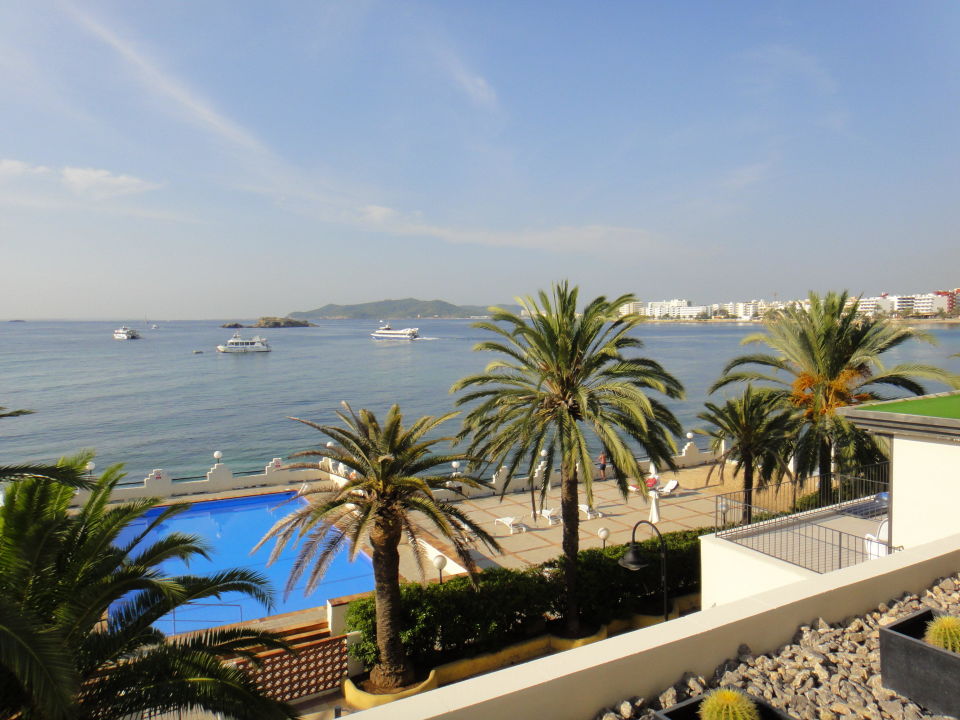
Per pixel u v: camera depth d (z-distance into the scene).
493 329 15.58
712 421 21.08
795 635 5.18
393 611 12.30
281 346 194.88
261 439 53.12
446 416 13.59
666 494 25.78
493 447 15.11
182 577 8.96
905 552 6.48
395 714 3.23
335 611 13.67
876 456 18.66
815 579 5.70
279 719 8.09
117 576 7.81
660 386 14.89
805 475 19.66
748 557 10.65
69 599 7.71
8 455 47.84
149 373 108.25
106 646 8.00
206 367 119.94
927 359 110.69
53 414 65.62
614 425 14.89
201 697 7.62
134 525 23.77
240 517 24.89
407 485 12.12
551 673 3.75
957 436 9.66
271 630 14.19
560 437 14.33
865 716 4.25
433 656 13.56
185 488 26.41
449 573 17.77
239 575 9.10
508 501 25.02
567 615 14.59
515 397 15.19
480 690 3.50
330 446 13.34
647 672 4.20
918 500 10.40
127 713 7.42
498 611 13.88
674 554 16.14
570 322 15.34
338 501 12.16
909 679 4.48
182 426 59.00
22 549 7.49
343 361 133.25
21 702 6.97
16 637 5.96
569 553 14.48
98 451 48.91
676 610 15.88
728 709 3.76
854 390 20.84
